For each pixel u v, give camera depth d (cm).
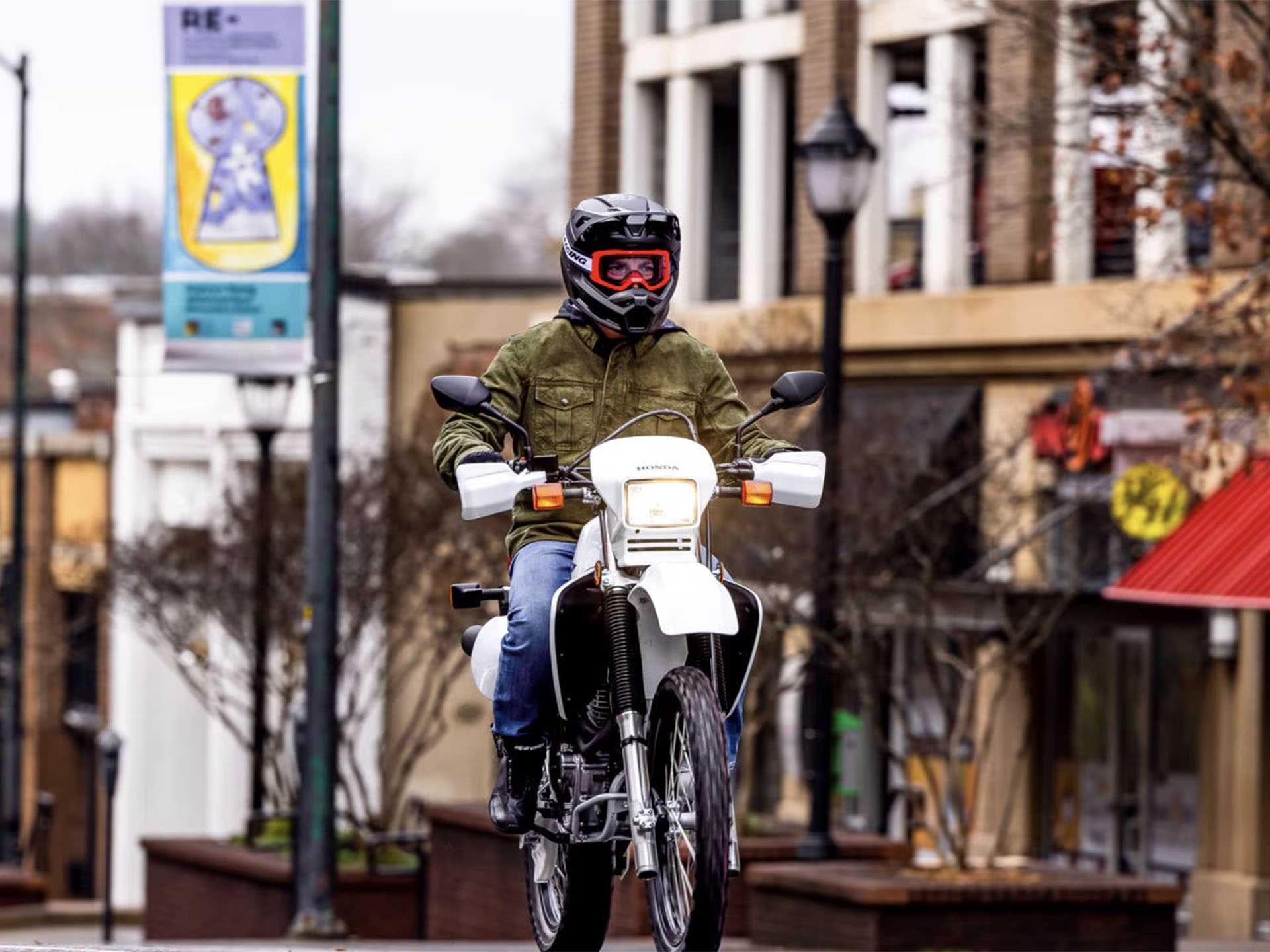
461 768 8881
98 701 10831
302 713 5669
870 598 5288
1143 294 5759
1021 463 6531
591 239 1853
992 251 6994
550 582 1852
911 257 7488
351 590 6419
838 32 7506
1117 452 5941
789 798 7244
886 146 7531
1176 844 6184
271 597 6481
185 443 10056
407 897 5678
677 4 8181
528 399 1908
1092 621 6325
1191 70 4559
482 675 1964
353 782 8606
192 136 4994
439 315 9269
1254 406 4372
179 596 6862
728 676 1798
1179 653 6203
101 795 11212
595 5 8388
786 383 1847
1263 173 4397
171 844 6106
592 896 1981
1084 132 5878
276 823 6391
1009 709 6575
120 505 10312
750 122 7894
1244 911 5772
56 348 19488
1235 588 5047
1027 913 4216
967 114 5944
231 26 4994
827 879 4316
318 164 5156
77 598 11312
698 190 8188
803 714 6912
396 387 9281
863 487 5194
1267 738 5797
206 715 10538
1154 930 4269
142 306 10206
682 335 1931
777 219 7919
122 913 7738
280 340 5038
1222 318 4691
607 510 1783
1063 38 5184
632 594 1764
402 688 8325
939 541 5144
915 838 6844
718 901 1639
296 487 6756
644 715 1764
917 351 7119
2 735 11169
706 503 1775
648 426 1903
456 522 6512
